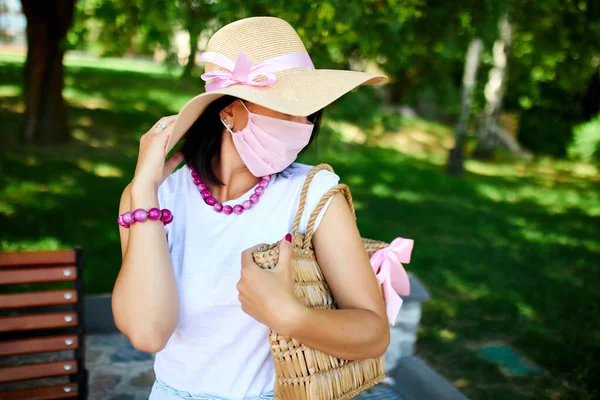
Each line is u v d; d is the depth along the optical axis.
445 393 3.17
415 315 3.57
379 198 8.69
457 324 4.76
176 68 4.50
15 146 8.44
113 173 7.89
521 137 15.30
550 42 8.97
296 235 1.26
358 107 5.16
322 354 1.18
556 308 5.22
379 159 11.23
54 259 2.55
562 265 6.47
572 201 10.09
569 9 8.24
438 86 7.27
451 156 11.11
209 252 1.30
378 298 1.26
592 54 9.40
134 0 5.39
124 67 18.97
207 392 1.31
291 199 1.31
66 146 8.82
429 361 4.15
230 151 1.33
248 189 1.35
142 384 3.22
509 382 3.94
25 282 2.51
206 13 4.16
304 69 1.30
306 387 1.16
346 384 1.21
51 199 6.56
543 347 4.44
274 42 1.28
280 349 1.16
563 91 15.56
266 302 1.11
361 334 1.17
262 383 1.31
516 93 15.83
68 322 2.55
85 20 6.54
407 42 5.65
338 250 1.25
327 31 4.18
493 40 6.20
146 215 1.21
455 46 5.90
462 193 9.66
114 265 5.01
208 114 1.34
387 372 3.51
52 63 8.70
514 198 9.80
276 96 1.21
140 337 1.18
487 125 12.94
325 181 1.29
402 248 1.52
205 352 1.30
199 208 1.33
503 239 7.28
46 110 8.77
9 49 21.42
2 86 12.18
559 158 14.78
